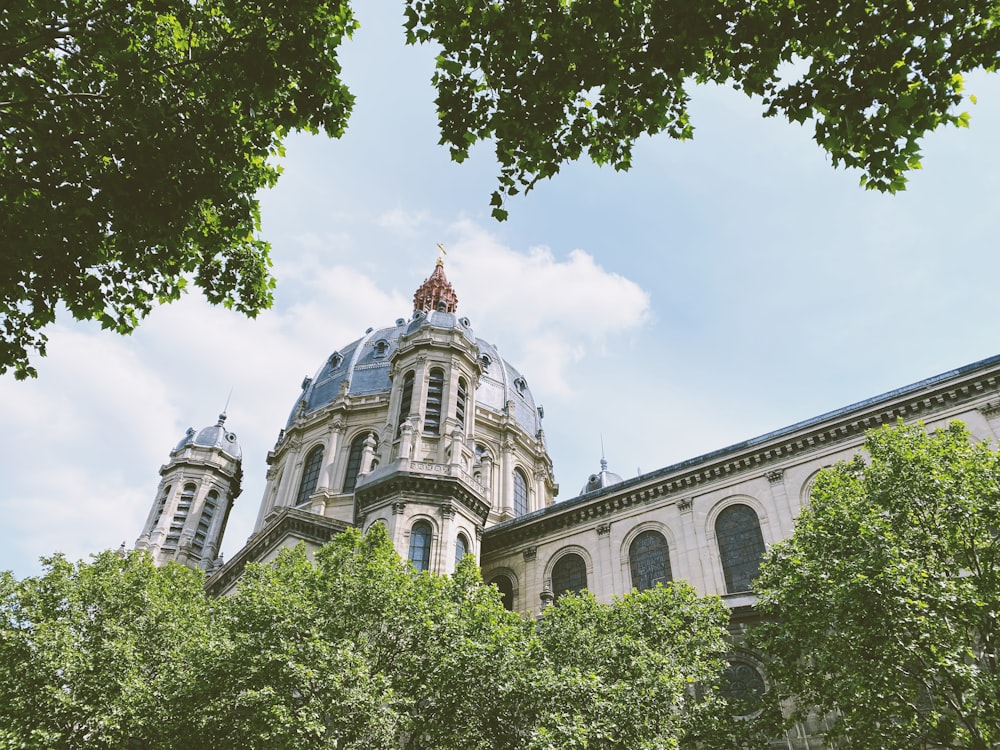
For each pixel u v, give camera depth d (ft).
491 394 237.66
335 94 51.85
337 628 88.07
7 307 49.90
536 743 70.54
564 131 48.49
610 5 43.83
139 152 48.80
